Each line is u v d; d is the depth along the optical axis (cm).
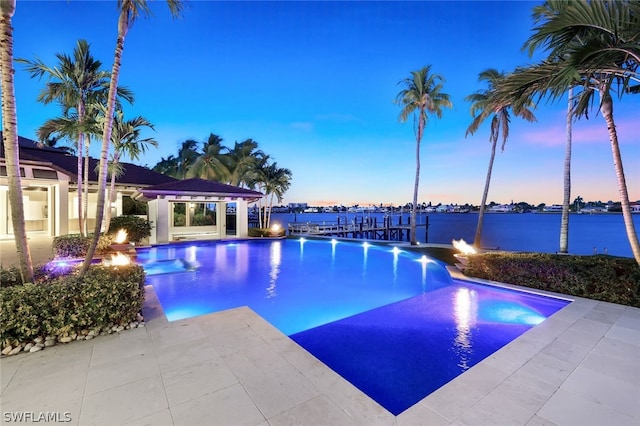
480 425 212
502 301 593
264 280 826
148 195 1393
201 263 1064
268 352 320
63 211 1373
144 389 249
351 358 371
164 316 434
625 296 499
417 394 295
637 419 218
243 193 1575
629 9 409
